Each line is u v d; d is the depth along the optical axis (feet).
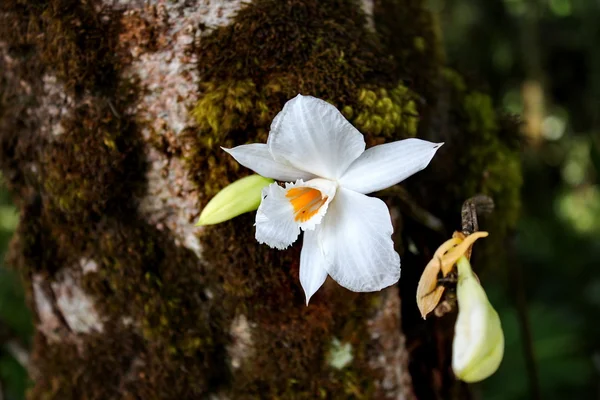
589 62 5.82
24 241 2.09
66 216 2.03
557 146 6.30
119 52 1.95
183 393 2.08
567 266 5.30
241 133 1.93
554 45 5.91
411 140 1.83
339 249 1.85
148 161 1.98
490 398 3.62
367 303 1.98
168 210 1.99
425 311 1.84
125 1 1.94
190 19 1.93
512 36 5.82
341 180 1.85
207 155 1.94
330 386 2.02
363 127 1.92
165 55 1.94
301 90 1.91
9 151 2.06
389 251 1.82
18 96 2.02
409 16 2.14
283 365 2.03
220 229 1.96
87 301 2.08
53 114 1.99
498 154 2.23
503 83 6.05
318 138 1.81
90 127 1.96
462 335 1.76
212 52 1.93
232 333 2.04
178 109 1.94
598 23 5.65
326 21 1.94
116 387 2.12
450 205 2.18
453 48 5.96
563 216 6.35
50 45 1.96
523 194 6.23
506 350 3.78
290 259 1.96
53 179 2.01
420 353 2.10
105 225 2.02
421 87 2.11
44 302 2.14
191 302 2.04
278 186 1.86
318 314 1.98
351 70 1.92
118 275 2.04
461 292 1.79
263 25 1.92
